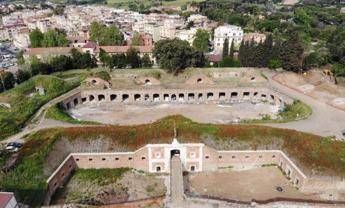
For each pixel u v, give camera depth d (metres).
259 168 67.38
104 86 104.19
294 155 63.72
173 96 103.81
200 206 53.59
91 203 57.56
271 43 114.50
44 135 68.56
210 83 107.06
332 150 63.31
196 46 148.00
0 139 70.62
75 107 99.19
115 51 137.75
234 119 88.38
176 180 59.66
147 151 65.69
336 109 85.75
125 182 63.97
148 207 53.44
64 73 113.12
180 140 65.88
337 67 106.81
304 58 112.38
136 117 91.12
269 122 78.12
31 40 145.88
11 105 90.12
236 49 145.62
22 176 56.97
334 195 58.34
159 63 113.75
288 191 60.31
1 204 44.00
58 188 61.12
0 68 141.75
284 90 99.62
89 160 66.25
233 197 58.94
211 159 66.44
